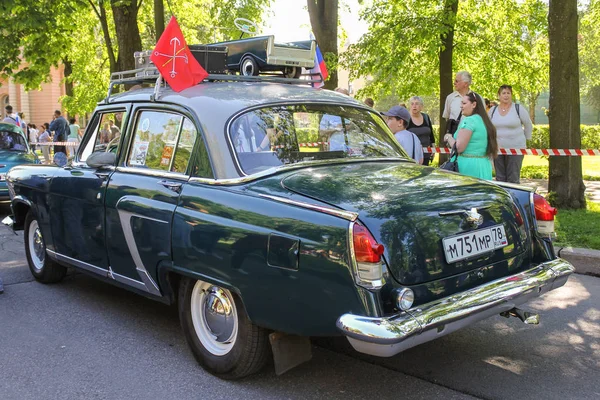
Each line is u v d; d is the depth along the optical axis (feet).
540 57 56.18
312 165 12.84
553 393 11.96
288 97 14.08
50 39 49.08
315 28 38.34
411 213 10.77
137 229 13.85
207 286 12.80
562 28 30.14
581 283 19.57
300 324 10.67
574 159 31.12
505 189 13.28
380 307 9.89
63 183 16.90
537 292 12.00
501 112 27.50
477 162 19.93
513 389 12.14
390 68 49.67
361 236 9.93
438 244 10.92
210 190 12.34
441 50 47.70
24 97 144.87
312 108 14.17
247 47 16.63
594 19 65.31
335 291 10.10
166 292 13.73
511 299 11.29
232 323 12.36
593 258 20.49
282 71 17.56
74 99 89.15
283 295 10.77
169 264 12.98
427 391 12.08
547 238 13.24
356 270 9.89
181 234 12.53
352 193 11.16
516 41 55.57
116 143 15.99
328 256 10.14
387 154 14.53
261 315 11.22
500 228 12.22
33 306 17.75
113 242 14.84
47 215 17.88
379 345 9.55
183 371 13.14
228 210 11.75
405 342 9.68
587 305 17.39
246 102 13.37
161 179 13.58
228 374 12.45
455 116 28.84
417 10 48.83
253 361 12.00
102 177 15.31
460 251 11.25
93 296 18.71
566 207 31.22
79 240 16.38
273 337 11.53
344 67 52.90
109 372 13.16
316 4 38.14
